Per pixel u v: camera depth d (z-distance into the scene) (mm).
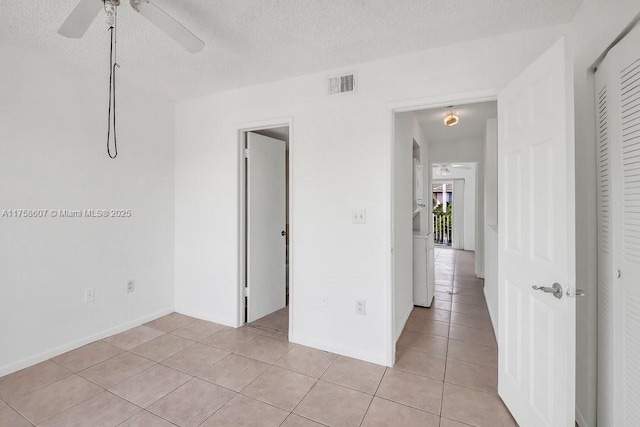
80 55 2316
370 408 1839
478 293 4254
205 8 1731
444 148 5285
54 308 2416
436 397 1941
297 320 2686
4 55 2135
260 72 2572
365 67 2381
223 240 3080
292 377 2162
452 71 2117
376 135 2350
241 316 3076
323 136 2541
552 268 1411
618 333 1341
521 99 1669
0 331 2141
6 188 2158
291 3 1690
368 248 2395
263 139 3295
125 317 2922
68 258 2498
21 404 1852
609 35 1395
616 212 1354
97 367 2270
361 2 1682
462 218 8352
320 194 2562
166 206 3297
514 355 1749
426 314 3436
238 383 2086
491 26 1897
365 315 2412
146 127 3072
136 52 2254
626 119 1280
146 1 1367
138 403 1870
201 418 1744
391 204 2314
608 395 1422
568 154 1319
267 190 3365
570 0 1639
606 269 1444
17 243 2215
